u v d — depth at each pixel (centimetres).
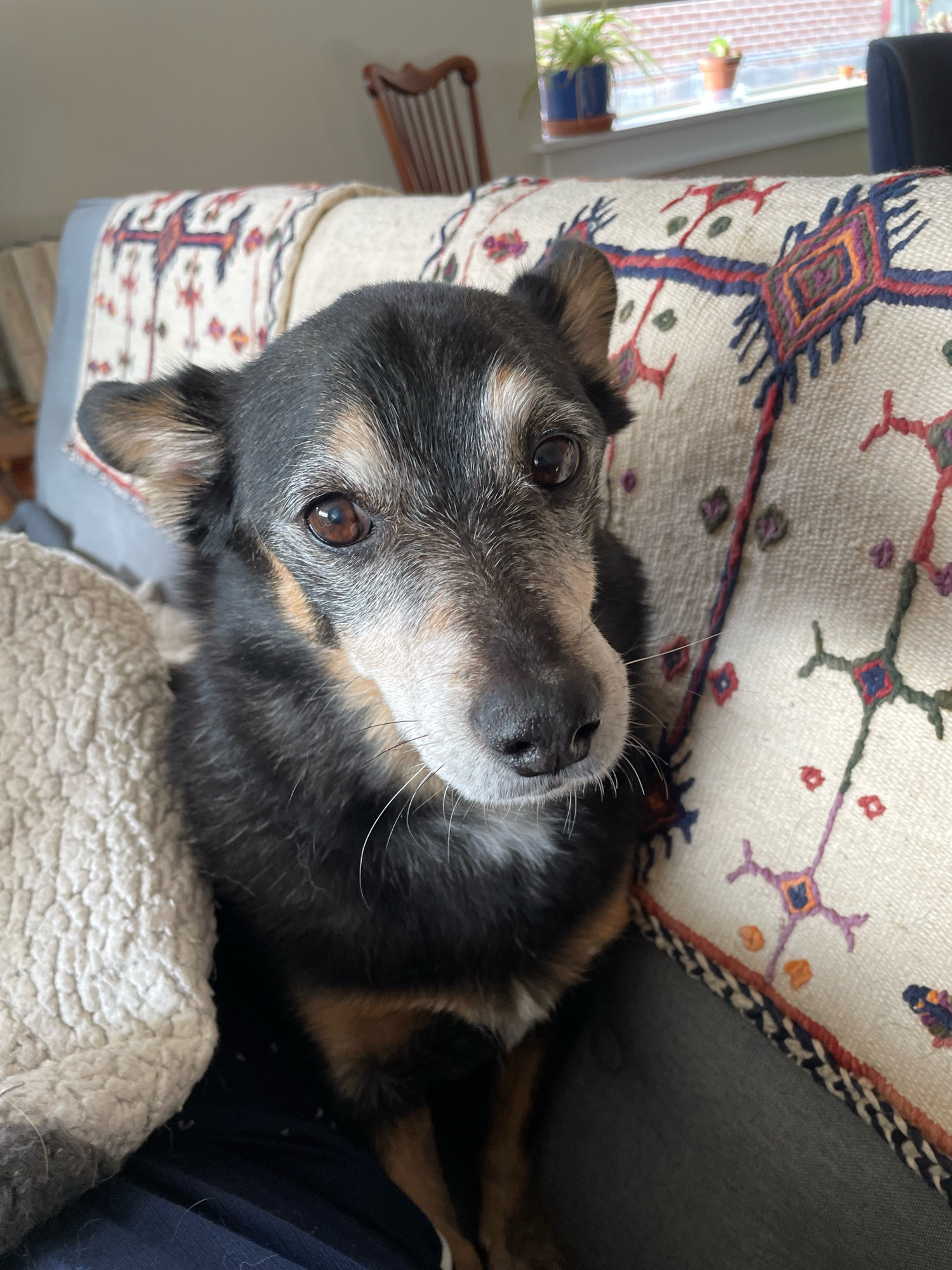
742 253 33
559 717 24
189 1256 21
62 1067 24
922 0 145
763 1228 28
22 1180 21
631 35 130
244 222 59
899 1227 25
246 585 33
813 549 29
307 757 32
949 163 63
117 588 37
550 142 125
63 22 96
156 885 29
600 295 35
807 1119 28
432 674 27
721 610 33
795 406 30
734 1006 30
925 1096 25
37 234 101
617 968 35
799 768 29
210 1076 29
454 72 119
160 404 33
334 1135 30
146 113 103
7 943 27
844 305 29
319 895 32
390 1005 32
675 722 34
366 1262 23
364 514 29
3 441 92
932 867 26
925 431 26
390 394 28
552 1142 35
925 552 26
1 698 32
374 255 50
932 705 26
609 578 34
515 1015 33
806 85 146
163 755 34
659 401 34
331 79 112
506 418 29
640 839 35
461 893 32
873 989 26
